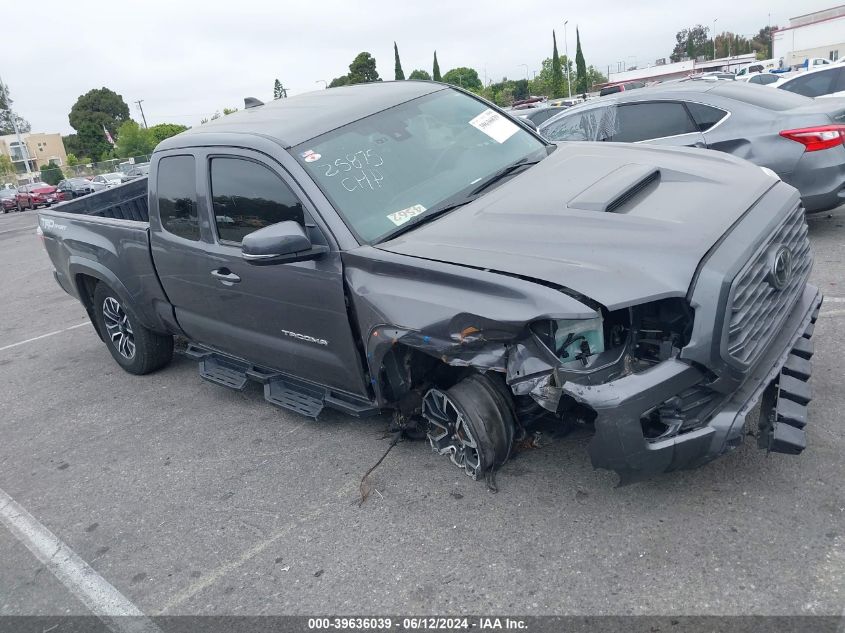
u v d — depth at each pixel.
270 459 4.32
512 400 3.40
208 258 4.36
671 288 2.74
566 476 3.53
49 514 4.17
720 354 2.78
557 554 3.02
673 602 2.66
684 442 2.80
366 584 3.07
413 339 3.24
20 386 6.50
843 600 2.54
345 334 3.67
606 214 3.19
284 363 4.27
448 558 3.13
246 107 5.31
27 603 3.39
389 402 3.70
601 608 2.70
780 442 3.01
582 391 2.82
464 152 4.21
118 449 4.85
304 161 3.84
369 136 4.11
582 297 2.81
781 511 3.01
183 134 4.75
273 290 3.95
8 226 26.81
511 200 3.60
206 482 4.19
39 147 100.25
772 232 3.13
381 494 3.71
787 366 3.23
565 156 4.17
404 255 3.32
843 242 6.39
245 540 3.55
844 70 12.01
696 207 3.19
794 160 6.11
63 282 6.29
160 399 5.61
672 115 6.85
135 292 5.33
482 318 2.96
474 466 3.50
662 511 3.15
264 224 3.98
